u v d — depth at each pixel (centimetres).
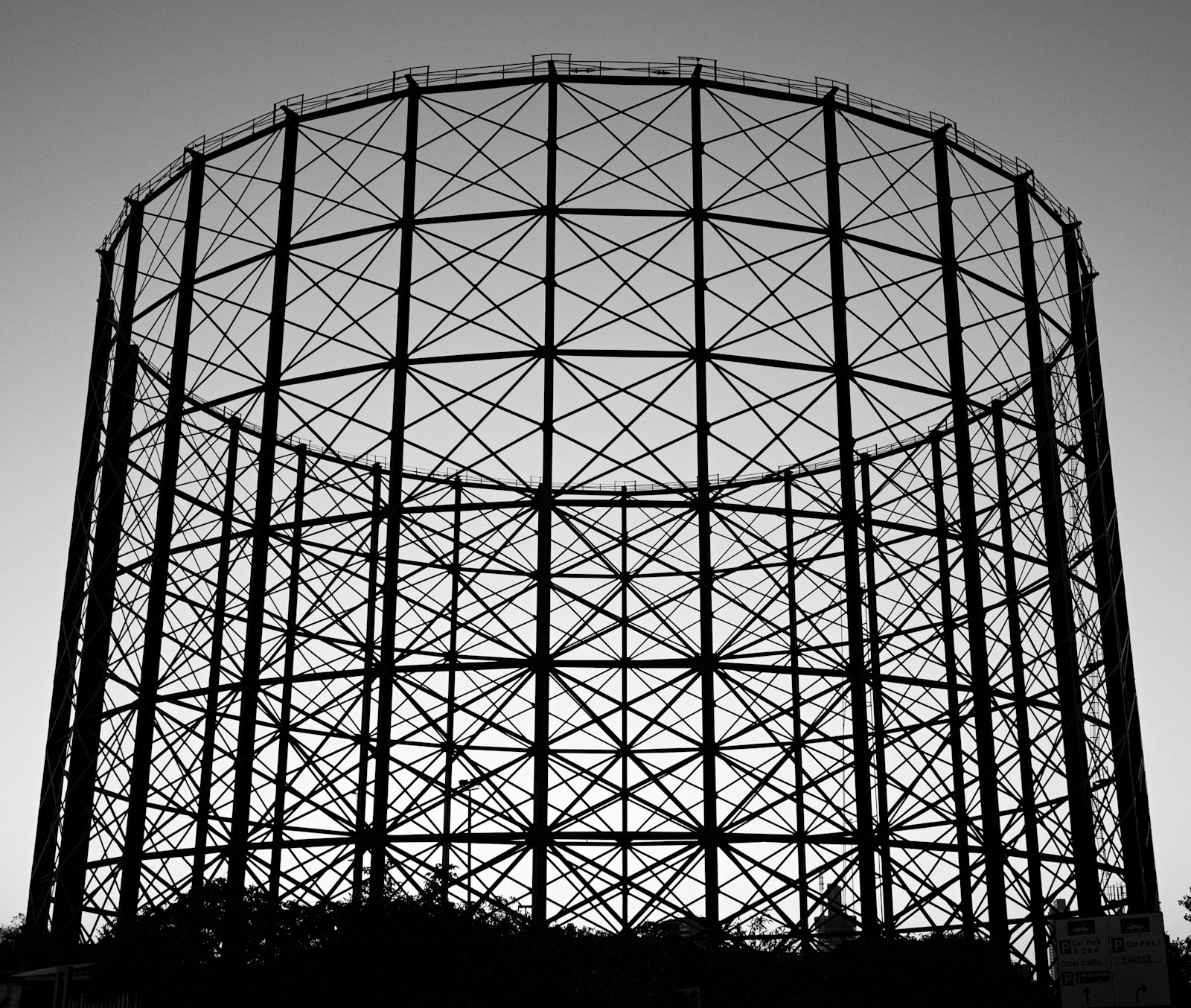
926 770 3209
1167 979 2433
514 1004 2231
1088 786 3027
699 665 2781
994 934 2803
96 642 3231
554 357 2895
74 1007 2305
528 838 2655
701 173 3036
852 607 2823
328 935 2270
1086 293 3628
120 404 3400
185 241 3159
